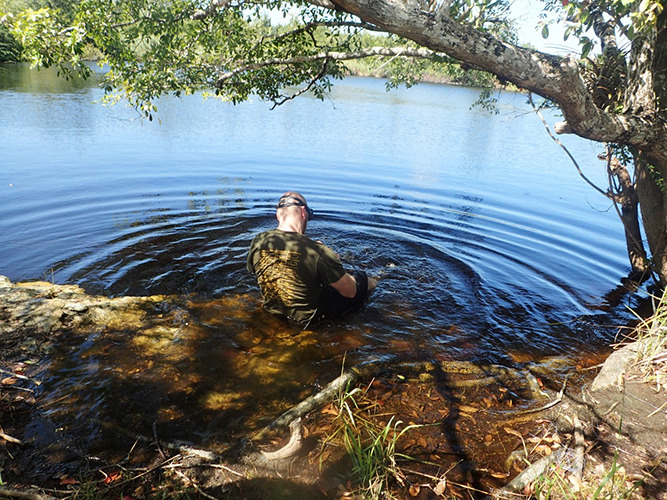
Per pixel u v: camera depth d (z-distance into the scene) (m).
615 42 5.10
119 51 4.91
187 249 5.73
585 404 3.26
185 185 8.42
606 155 6.08
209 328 4.11
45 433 2.81
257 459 2.70
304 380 3.49
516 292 5.21
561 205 8.51
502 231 7.09
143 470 2.60
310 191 8.52
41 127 12.53
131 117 14.86
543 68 3.72
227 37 5.68
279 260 4.18
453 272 5.61
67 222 6.34
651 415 3.13
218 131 13.77
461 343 4.14
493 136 15.52
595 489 2.53
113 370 3.46
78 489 2.43
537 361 3.93
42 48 4.54
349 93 26.11
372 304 4.75
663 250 5.24
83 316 4.10
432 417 3.15
